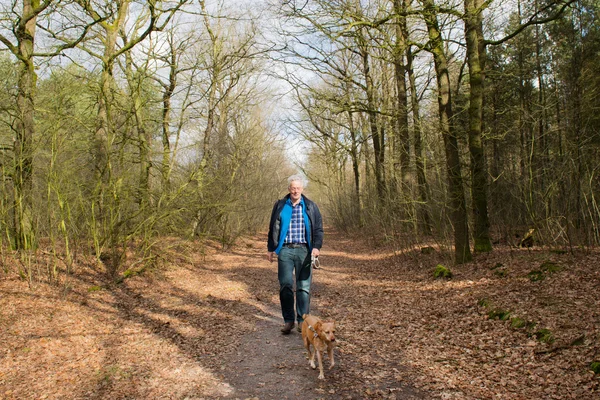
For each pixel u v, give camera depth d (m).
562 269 7.44
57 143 8.55
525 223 11.54
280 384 4.39
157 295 8.88
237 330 6.52
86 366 4.96
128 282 9.59
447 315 6.68
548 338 4.92
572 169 9.18
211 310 7.80
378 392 4.09
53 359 5.14
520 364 4.50
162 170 10.98
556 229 9.55
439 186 11.20
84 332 6.22
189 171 11.98
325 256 16.77
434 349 5.25
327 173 32.62
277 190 31.06
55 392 4.27
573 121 12.07
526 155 10.73
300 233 5.92
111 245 9.59
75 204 9.32
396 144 14.80
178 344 5.82
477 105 10.16
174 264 12.35
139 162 10.27
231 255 16.45
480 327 5.86
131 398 4.14
